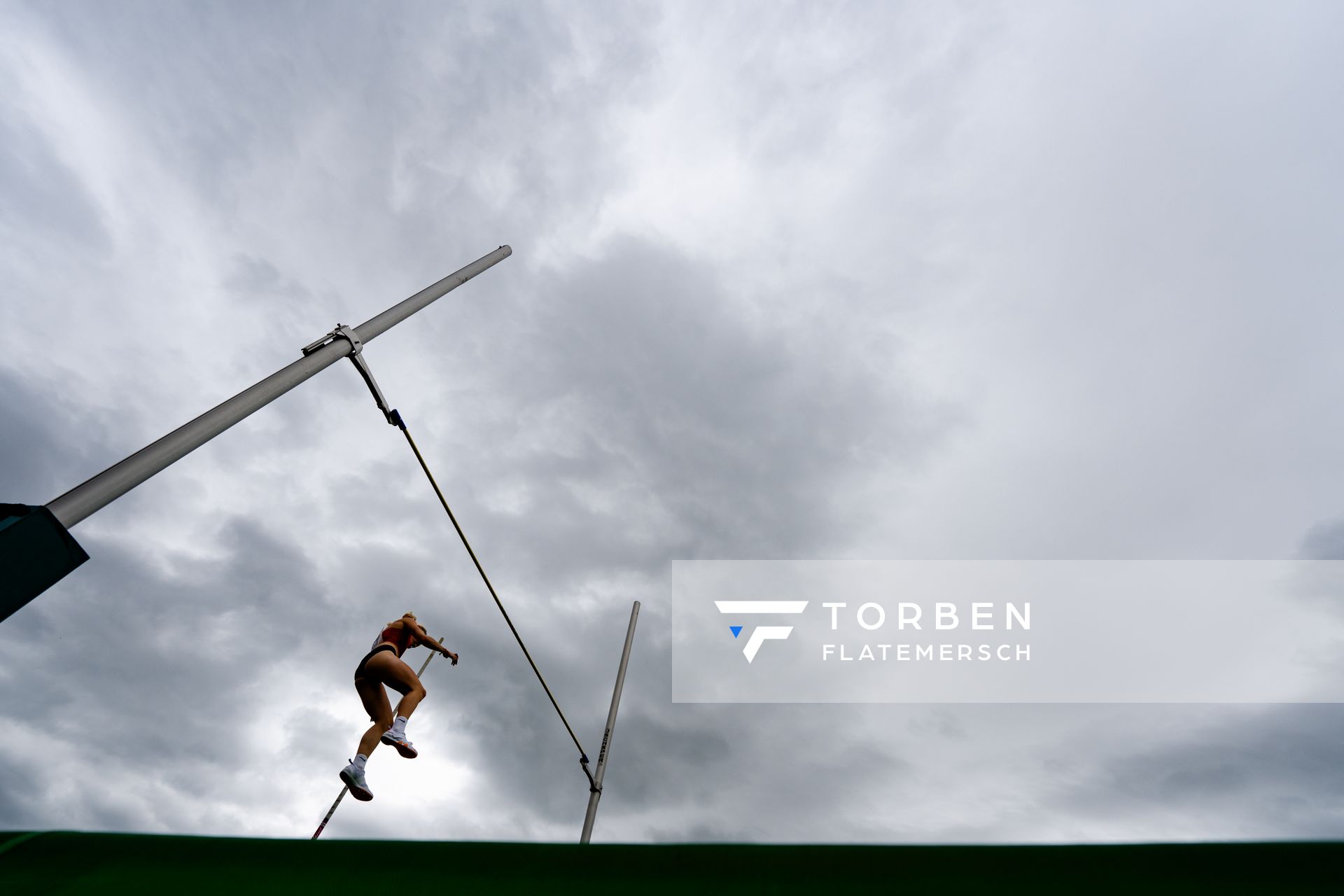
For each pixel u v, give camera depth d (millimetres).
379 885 2746
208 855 2881
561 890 2727
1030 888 2656
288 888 2717
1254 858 2662
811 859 2809
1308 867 2615
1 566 3502
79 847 2877
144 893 2664
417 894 2705
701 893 2719
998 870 2729
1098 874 2674
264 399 5727
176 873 2785
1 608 3471
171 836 2955
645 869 2805
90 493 4191
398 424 8914
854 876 2744
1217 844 2719
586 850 2871
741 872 2783
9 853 2830
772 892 2709
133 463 4504
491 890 2727
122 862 2818
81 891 2658
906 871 2750
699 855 2846
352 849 2891
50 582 3768
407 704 8102
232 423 5367
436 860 2854
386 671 8055
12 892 2645
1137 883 2631
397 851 2883
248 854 2873
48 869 2760
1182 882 2621
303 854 2867
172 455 4770
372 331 7324
